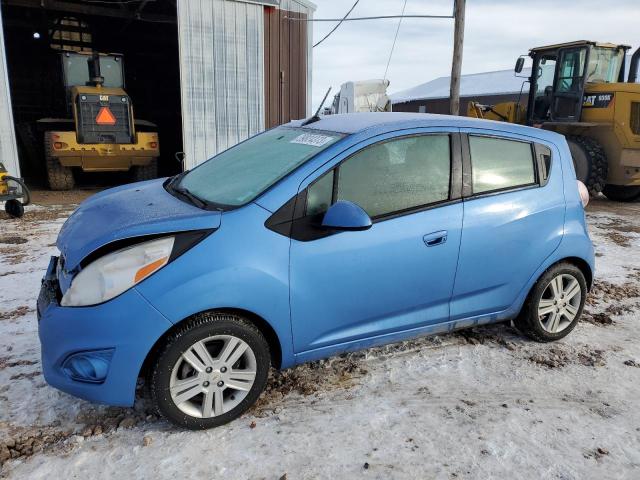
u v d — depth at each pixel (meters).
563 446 2.84
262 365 2.96
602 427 3.02
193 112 11.94
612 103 10.55
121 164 12.31
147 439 2.77
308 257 2.97
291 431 2.89
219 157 3.99
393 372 3.55
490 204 3.55
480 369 3.63
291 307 2.95
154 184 3.93
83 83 12.79
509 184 3.68
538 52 11.80
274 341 3.04
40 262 5.88
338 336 3.20
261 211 2.91
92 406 3.06
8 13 17.55
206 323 2.75
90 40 19.16
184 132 11.91
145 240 2.73
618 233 8.21
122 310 2.60
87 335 2.61
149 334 2.63
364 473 2.59
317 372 3.52
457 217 3.41
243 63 12.32
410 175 3.32
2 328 4.06
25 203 8.63
